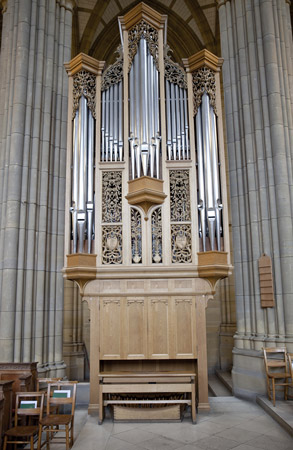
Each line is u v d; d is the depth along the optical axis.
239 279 8.59
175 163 7.75
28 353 7.45
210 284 7.32
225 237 7.43
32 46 8.62
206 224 7.57
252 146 8.66
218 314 12.23
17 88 8.26
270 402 7.16
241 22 9.24
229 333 11.83
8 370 6.26
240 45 9.15
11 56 8.62
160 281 7.38
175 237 7.50
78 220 7.53
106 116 8.12
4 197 7.97
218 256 7.20
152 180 7.47
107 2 13.30
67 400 5.76
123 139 7.98
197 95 8.13
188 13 13.84
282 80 8.59
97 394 7.12
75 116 8.09
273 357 7.65
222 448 5.40
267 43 8.68
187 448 5.41
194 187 7.66
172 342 7.20
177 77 8.28
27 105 8.34
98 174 7.76
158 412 6.59
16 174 7.90
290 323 7.56
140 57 8.19
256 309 8.12
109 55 14.66
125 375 6.71
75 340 11.94
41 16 8.92
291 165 8.23
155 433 6.04
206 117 7.91
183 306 7.31
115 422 6.57
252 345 8.08
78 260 7.20
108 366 7.54
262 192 8.30
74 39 13.69
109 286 7.39
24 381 5.95
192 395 6.52
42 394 5.58
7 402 5.44
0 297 7.54
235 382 8.24
